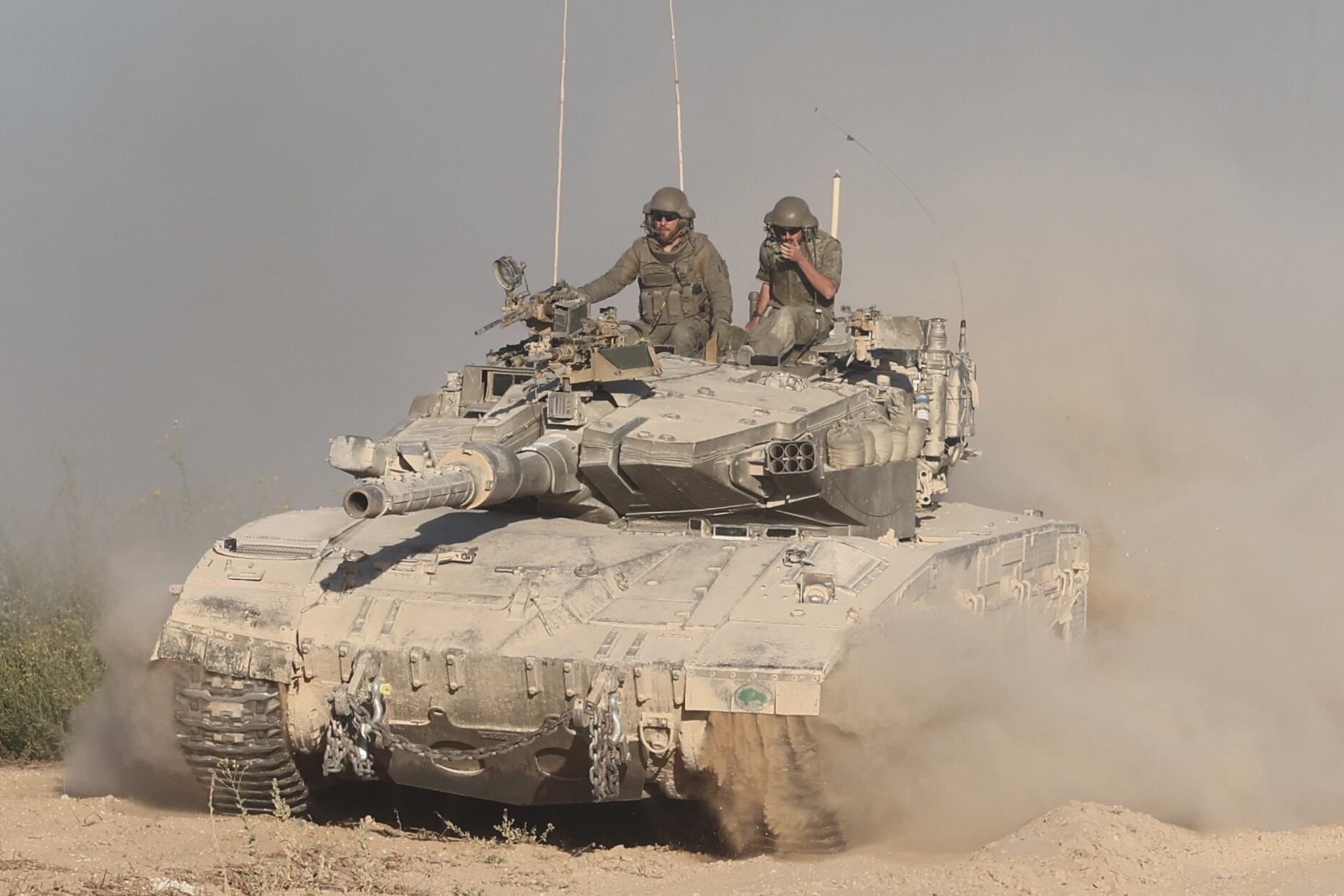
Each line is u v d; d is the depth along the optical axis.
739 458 55.34
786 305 72.81
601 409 58.09
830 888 43.03
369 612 50.53
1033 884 43.25
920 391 68.00
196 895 40.00
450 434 58.44
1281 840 51.44
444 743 50.34
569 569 51.69
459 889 41.62
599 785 46.78
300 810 54.31
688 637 48.06
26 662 67.38
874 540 55.31
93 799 54.62
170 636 51.31
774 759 46.66
